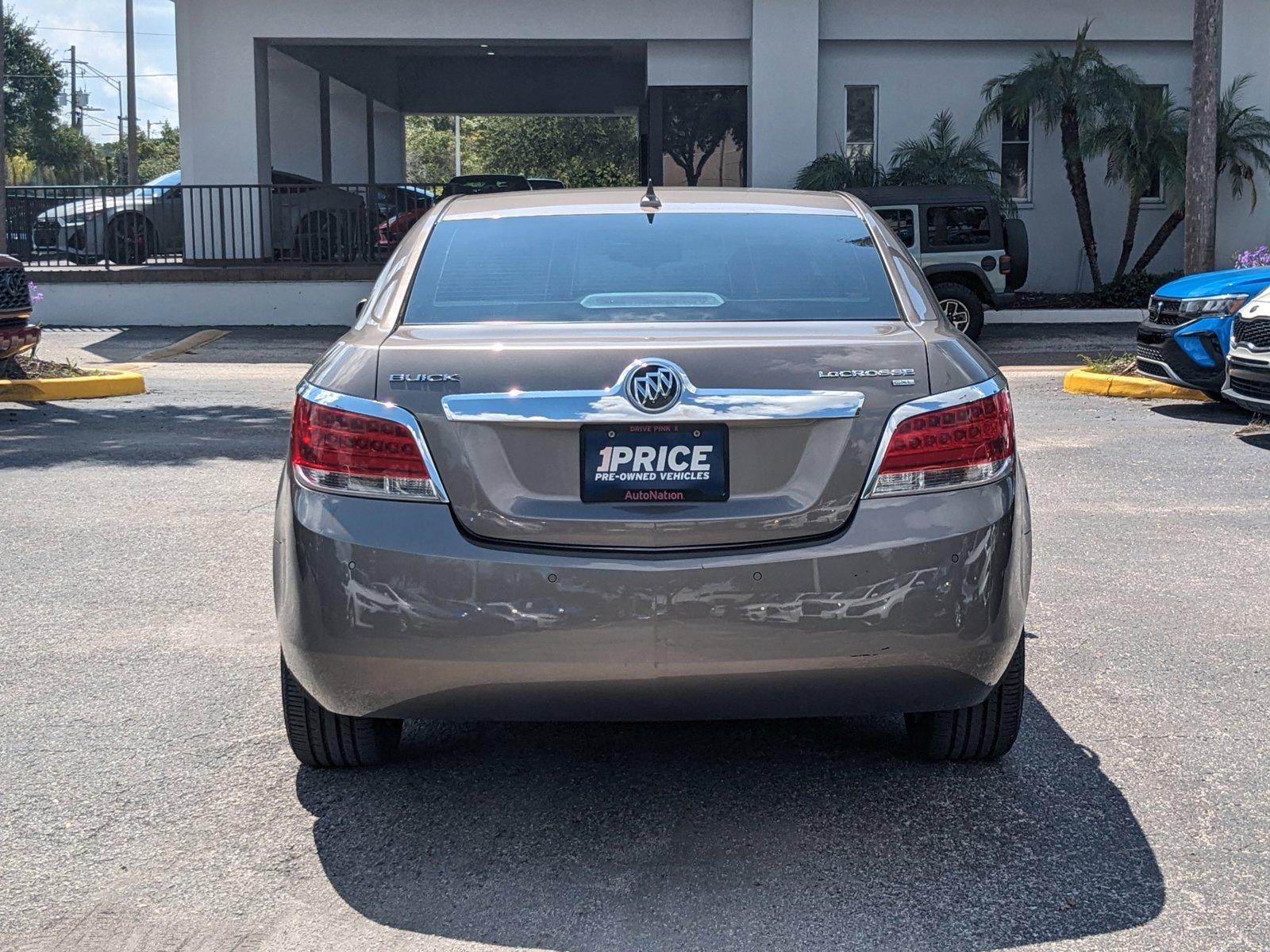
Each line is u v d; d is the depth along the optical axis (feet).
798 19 67.36
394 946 9.18
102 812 11.41
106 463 28.50
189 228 67.97
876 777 12.22
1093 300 65.46
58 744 12.94
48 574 19.35
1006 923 9.46
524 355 9.93
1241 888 9.98
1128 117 64.18
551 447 9.84
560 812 11.48
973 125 70.13
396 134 97.55
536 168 169.17
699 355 9.88
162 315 63.93
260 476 27.09
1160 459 28.99
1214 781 12.03
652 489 9.82
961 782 12.08
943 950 9.09
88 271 63.62
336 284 64.03
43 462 28.66
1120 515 23.36
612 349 9.91
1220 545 21.07
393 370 10.07
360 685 10.07
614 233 12.42
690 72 69.10
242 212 65.16
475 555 9.73
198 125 67.46
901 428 9.95
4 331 36.11
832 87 69.82
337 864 10.46
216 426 34.09
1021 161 71.00
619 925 9.48
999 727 11.97
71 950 9.11
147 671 15.11
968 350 10.66
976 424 10.16
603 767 12.53
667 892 9.98
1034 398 39.50
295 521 10.18
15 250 65.87
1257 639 16.26
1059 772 12.29
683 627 9.70
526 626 9.70
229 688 14.57
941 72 69.77
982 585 10.02
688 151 69.67
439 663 9.80
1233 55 68.49
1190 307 35.47
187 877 10.21
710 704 10.06
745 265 11.91
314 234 67.36
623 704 10.03
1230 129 67.51
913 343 10.28
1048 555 20.47
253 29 66.90
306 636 10.09
